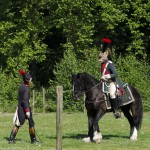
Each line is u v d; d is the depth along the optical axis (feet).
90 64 119.44
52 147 52.90
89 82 56.70
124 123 82.79
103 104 56.70
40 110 115.44
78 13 130.11
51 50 139.44
